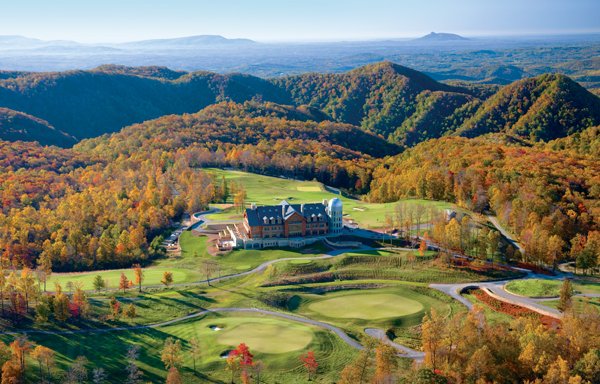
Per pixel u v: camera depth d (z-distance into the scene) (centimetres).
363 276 15550
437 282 15050
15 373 10025
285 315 13012
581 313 11506
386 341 11694
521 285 14338
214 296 14300
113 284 15375
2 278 13175
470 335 10012
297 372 10331
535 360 9469
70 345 11556
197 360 10819
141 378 10369
